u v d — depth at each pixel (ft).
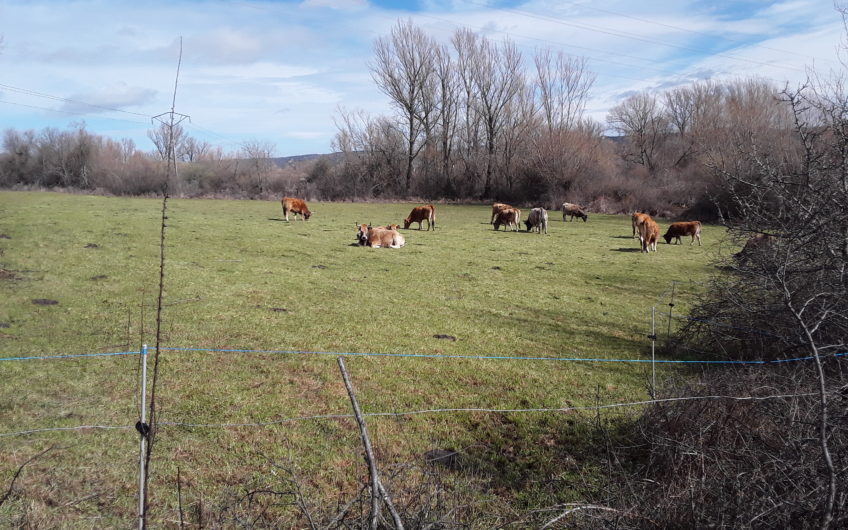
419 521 12.37
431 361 30.73
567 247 83.25
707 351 30.48
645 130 235.81
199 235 73.15
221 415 22.26
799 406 16.52
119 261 52.26
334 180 198.59
